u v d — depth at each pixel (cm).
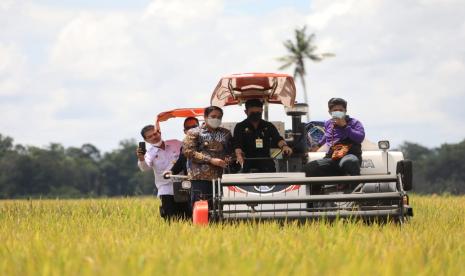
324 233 1878
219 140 2394
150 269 1321
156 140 2720
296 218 2220
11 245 1783
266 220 2216
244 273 1311
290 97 2517
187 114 2878
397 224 2180
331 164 2378
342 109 2336
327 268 1408
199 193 2397
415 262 1467
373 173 2461
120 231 2084
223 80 2466
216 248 1611
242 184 2245
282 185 2303
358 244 1666
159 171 2730
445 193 5088
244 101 2617
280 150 2447
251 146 2384
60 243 1770
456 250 1662
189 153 2384
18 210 3403
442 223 2397
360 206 2327
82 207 3603
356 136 2364
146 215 2981
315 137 2645
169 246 1661
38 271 1408
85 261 1441
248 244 1711
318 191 2409
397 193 2212
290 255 1531
